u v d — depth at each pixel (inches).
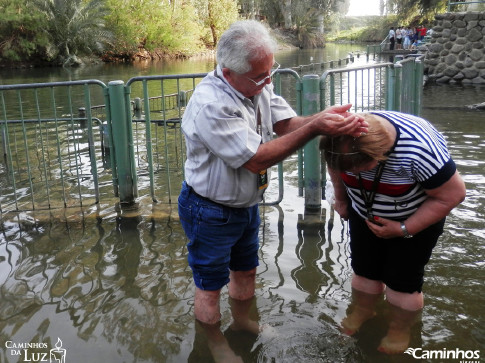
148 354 105.7
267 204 191.3
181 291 130.5
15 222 181.3
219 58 91.7
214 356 104.7
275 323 116.0
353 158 91.7
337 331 112.4
